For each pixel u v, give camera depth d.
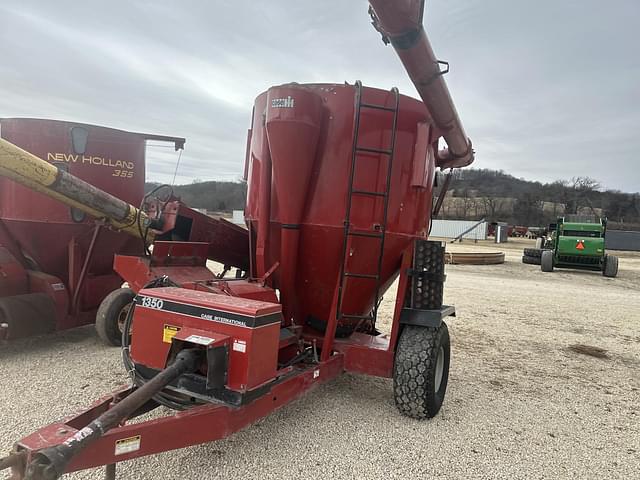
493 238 50.94
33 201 5.50
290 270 4.24
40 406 3.90
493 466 3.38
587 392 5.11
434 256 4.16
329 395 4.57
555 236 19.86
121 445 2.44
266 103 4.31
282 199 4.12
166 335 3.08
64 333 6.36
